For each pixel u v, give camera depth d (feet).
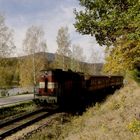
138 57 30.09
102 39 31.17
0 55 137.39
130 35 24.88
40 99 77.77
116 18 25.75
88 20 29.99
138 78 46.32
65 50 182.70
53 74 77.56
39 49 177.37
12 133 50.11
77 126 55.88
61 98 77.05
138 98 56.08
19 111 75.56
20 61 194.18
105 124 42.57
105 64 34.76
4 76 149.18
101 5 27.61
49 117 67.92
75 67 234.38
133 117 40.04
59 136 51.01
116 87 152.25
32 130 52.70
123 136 34.19
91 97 103.65
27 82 181.47
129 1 24.13
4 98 105.60
